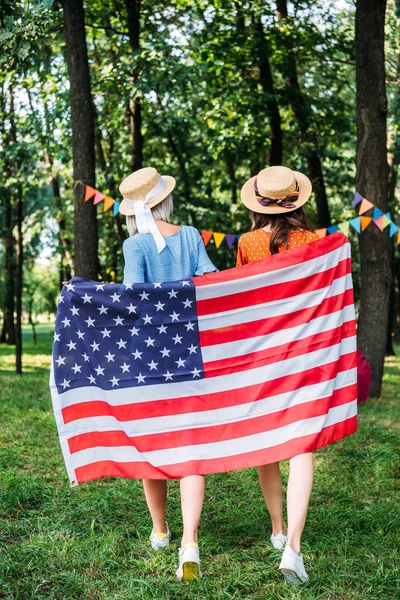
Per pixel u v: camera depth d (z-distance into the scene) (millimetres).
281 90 14578
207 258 3723
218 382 3428
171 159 19359
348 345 3473
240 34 13789
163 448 3391
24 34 6922
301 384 3373
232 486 4922
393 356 22141
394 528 3934
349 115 16344
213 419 3395
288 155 16375
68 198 18203
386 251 9680
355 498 4551
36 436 6598
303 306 3441
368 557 3496
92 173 9633
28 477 4891
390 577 3232
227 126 15023
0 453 5648
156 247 3600
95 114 15430
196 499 3268
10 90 14375
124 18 15047
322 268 3465
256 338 3441
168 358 3449
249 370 3422
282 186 3533
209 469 3322
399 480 5016
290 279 3455
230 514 4254
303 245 3473
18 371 15414
